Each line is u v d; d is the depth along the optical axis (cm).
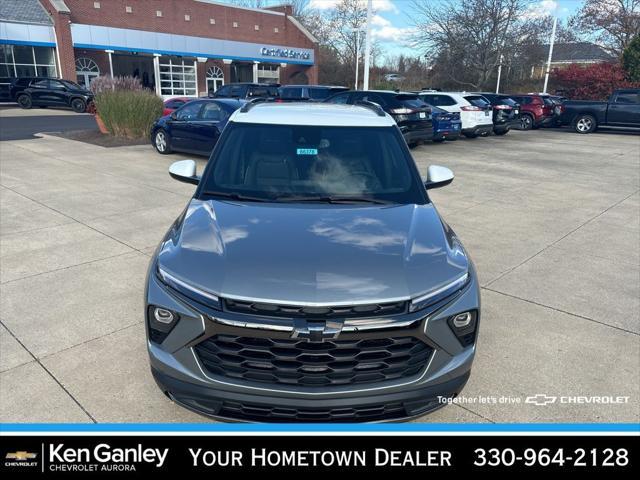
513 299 482
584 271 558
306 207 340
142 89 1630
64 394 323
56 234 630
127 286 484
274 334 241
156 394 326
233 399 249
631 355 388
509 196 916
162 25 3519
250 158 382
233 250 279
